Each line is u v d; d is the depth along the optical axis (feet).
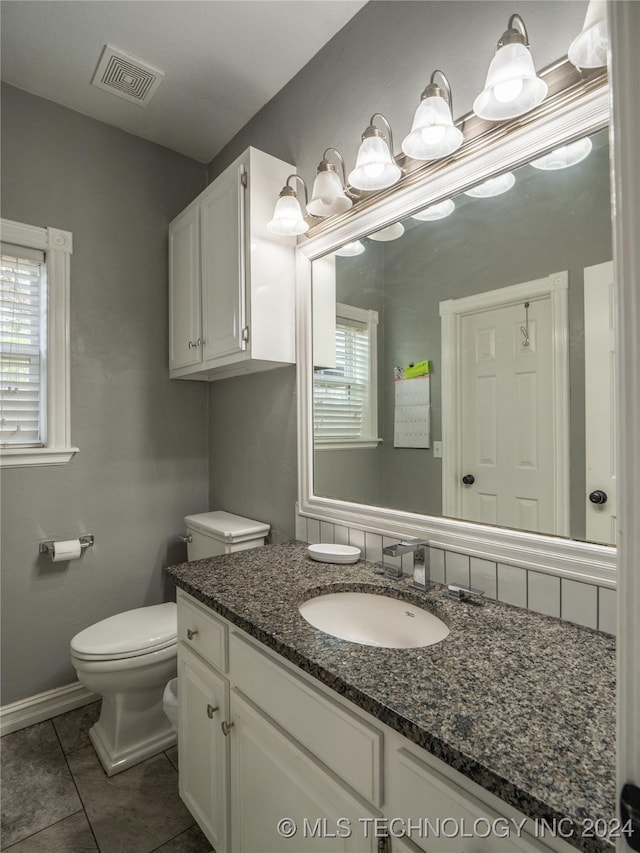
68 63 5.81
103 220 7.03
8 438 6.30
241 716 3.53
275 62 5.78
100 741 5.61
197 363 6.57
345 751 2.57
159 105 6.63
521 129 3.43
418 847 2.20
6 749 5.67
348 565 4.68
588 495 3.17
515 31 2.99
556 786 1.73
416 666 2.65
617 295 1.10
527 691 2.39
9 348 6.30
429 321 4.25
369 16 4.89
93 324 6.93
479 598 3.70
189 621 4.34
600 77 3.01
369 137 4.01
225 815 3.76
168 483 7.71
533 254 3.46
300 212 5.06
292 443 6.08
